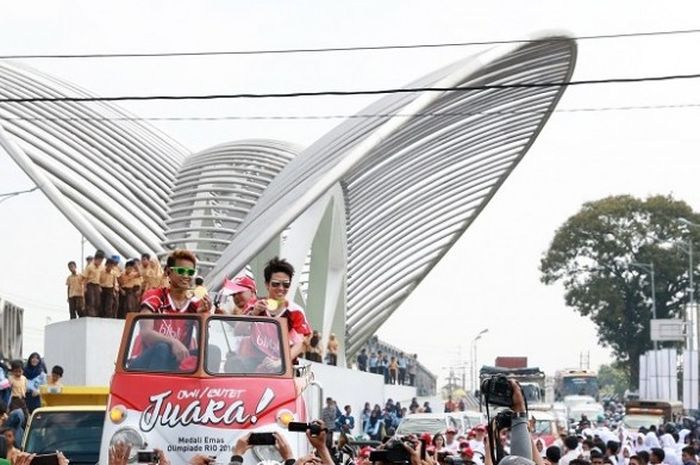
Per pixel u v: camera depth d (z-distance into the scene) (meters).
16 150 39.09
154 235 42.44
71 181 39.59
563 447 31.61
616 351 108.25
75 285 31.89
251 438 10.55
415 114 40.88
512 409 8.23
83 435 18.75
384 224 55.75
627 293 106.12
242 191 44.25
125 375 12.83
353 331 61.16
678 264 104.06
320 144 44.69
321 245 52.00
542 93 47.81
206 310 13.11
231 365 12.89
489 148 52.03
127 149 44.25
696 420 62.03
